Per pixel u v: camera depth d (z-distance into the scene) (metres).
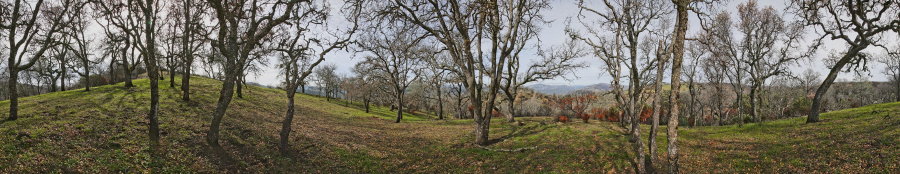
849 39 22.36
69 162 12.27
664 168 14.48
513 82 36.44
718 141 20.44
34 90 70.25
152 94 16.44
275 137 19.84
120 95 30.59
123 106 24.66
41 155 12.51
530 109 60.62
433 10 18.33
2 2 18.27
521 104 60.09
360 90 57.69
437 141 22.97
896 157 12.07
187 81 30.80
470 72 19.81
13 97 18.59
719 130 26.02
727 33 29.33
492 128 30.03
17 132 15.08
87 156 13.04
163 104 27.05
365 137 24.00
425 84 46.47
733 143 19.23
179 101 29.69
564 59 34.06
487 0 16.86
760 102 35.50
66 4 20.50
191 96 33.75
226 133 18.92
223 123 21.45
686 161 15.91
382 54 36.62
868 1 20.66
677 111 10.36
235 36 16.20
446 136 25.52
